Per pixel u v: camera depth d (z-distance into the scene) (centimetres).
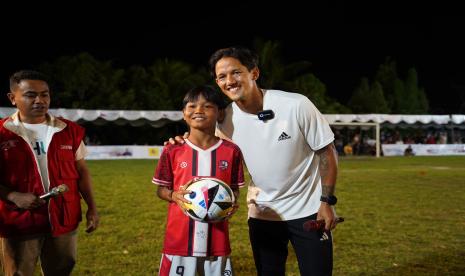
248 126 310
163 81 3253
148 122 2773
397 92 4106
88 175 349
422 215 812
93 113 2564
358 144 3097
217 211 283
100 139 2956
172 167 300
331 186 302
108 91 3020
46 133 319
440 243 608
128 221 758
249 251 574
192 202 282
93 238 635
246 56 296
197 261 294
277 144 304
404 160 2480
